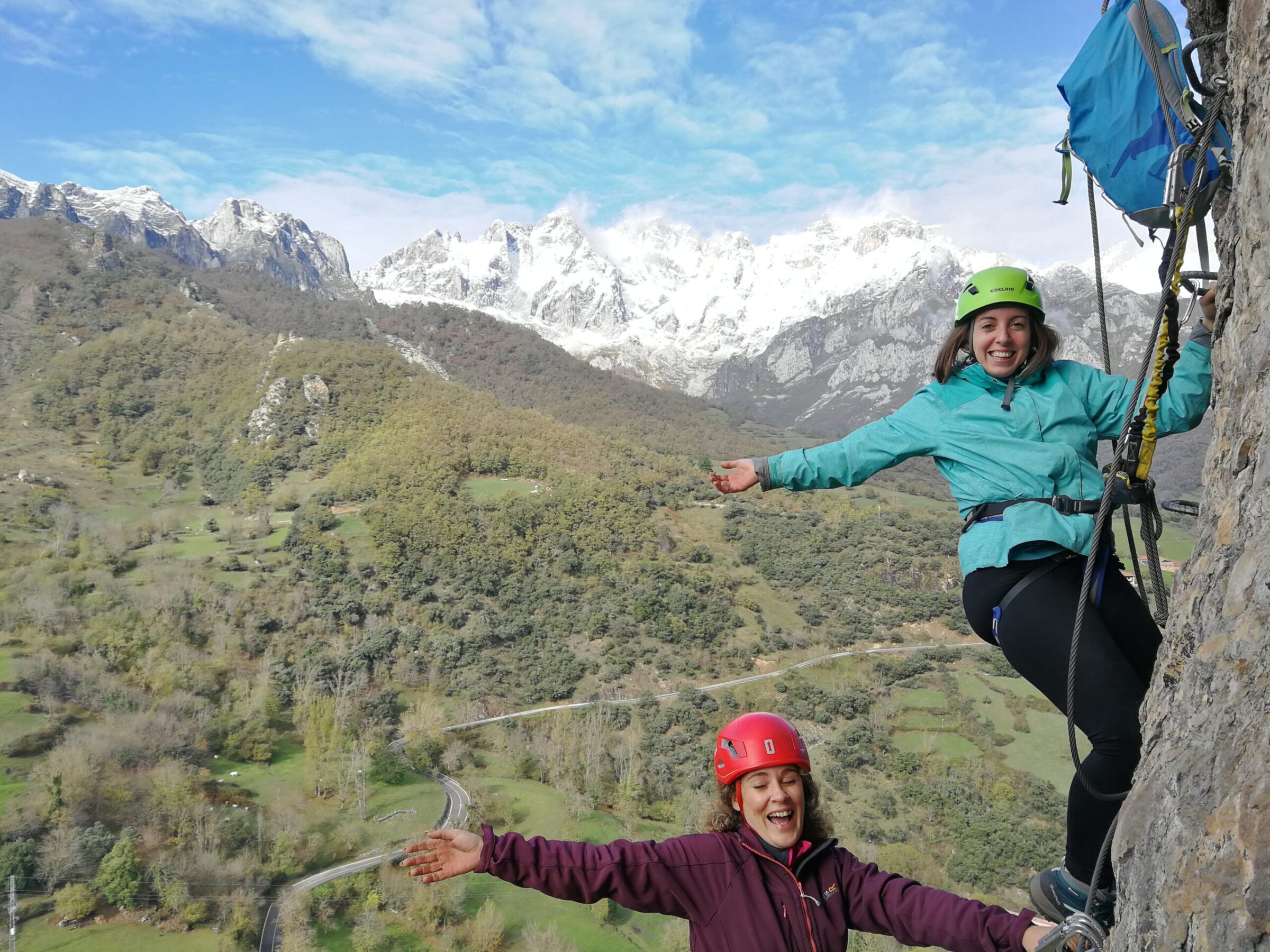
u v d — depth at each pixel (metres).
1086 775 3.20
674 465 146.62
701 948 3.43
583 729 71.00
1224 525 2.81
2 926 40.69
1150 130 3.41
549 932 41.41
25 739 55.19
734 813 3.64
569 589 98.50
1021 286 3.68
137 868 43.84
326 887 45.78
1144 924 2.50
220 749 61.84
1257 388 2.78
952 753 69.06
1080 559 3.48
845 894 3.47
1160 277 3.49
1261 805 2.19
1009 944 3.17
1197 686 2.64
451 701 78.00
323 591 93.06
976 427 3.71
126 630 74.38
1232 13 3.10
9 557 91.44
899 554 114.62
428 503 111.75
